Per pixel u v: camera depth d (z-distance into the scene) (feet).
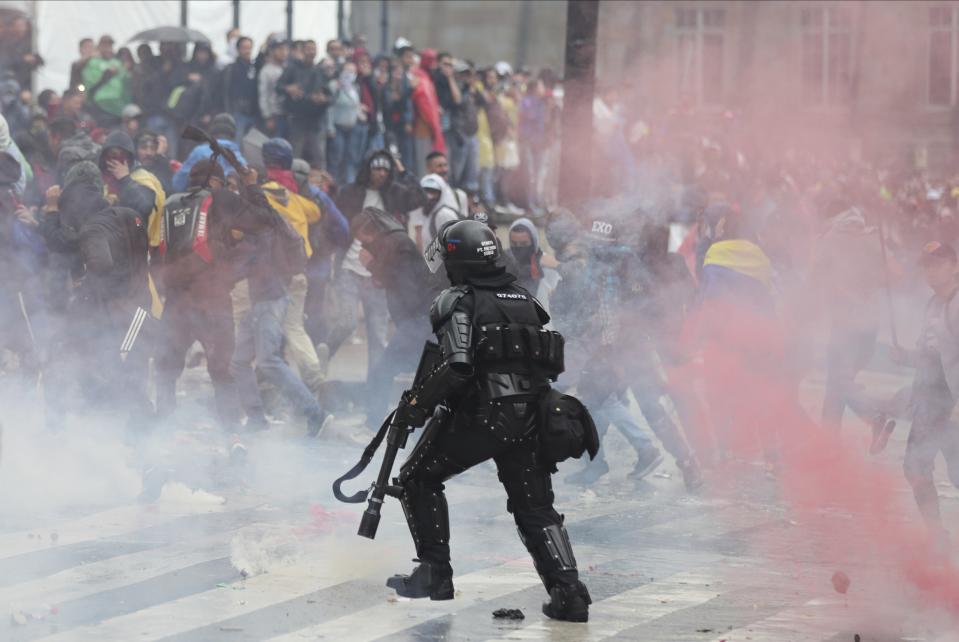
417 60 161.27
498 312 52.85
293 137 144.25
